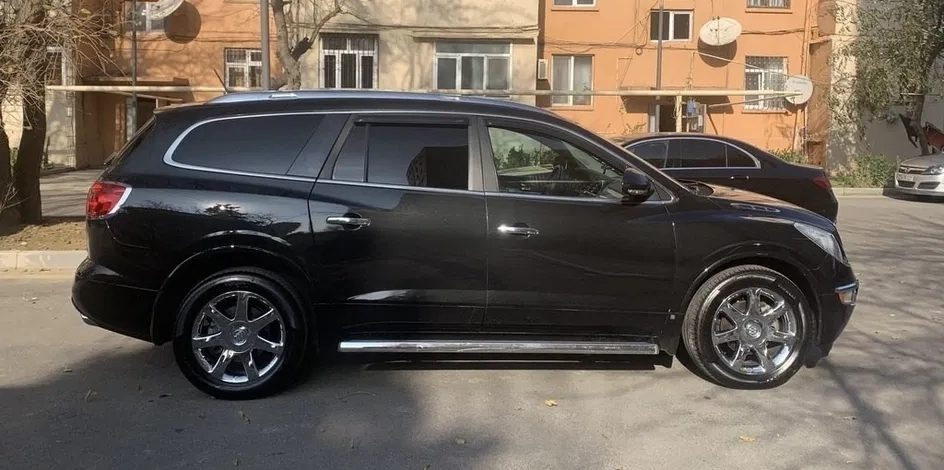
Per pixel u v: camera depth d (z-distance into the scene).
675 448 4.25
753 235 5.07
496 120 5.07
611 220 4.99
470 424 4.56
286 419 4.61
